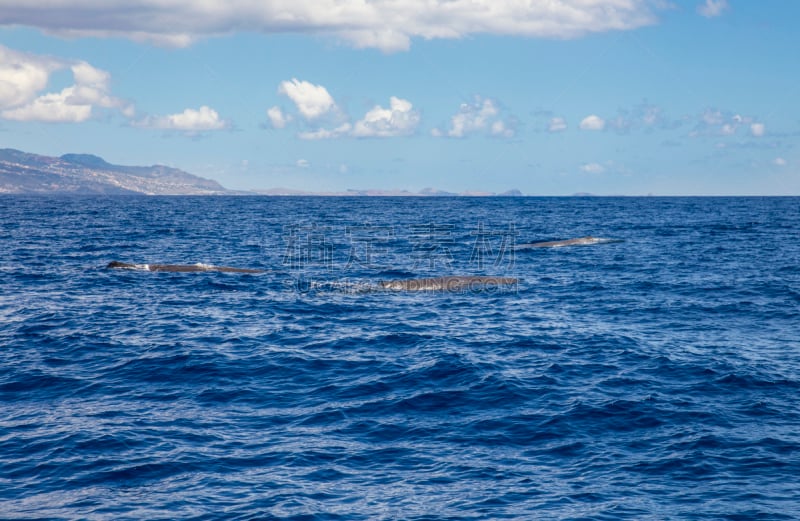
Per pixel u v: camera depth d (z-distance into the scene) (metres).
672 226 92.06
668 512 12.72
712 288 37.06
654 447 15.57
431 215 128.25
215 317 29.20
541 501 13.16
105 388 19.66
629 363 22.06
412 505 13.02
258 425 16.89
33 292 34.78
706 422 16.94
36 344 24.33
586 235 75.31
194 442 15.80
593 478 14.11
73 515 12.61
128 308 30.84
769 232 79.88
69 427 16.61
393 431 16.53
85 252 54.47
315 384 20.02
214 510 12.81
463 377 20.42
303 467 14.59
